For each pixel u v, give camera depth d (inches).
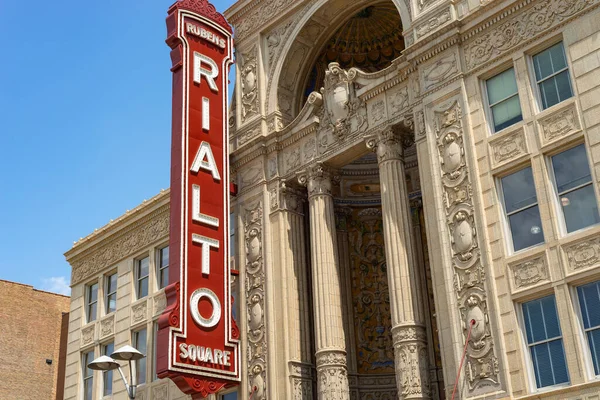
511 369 854.5
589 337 818.8
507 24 979.9
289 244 1211.2
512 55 963.3
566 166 888.9
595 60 881.5
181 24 1279.5
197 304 1115.3
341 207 1387.8
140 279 1568.7
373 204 1406.3
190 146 1210.6
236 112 1347.2
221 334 1131.9
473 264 922.1
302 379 1136.2
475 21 1009.5
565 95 911.7
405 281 1018.1
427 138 1017.5
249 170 1290.6
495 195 931.3
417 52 1059.9
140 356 921.5
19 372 2287.2
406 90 1093.8
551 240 867.4
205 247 1159.0
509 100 964.0
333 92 1196.5
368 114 1138.0
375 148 1113.4
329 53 1370.6
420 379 963.3
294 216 1235.9
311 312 1222.9
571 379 808.3
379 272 1369.3
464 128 981.8
